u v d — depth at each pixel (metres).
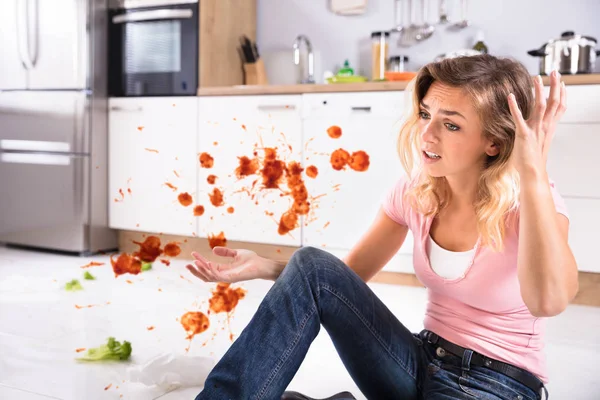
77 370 2.01
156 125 3.84
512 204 1.19
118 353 2.11
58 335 2.36
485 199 1.20
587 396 1.89
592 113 2.88
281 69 4.24
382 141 3.28
